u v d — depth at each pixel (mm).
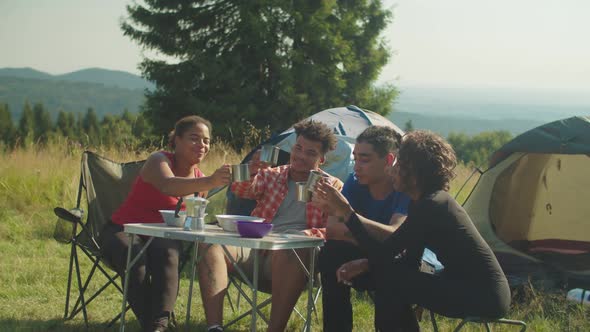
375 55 27969
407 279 3027
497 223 6160
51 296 5035
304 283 3705
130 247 3625
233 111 23594
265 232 3285
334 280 3541
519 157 5754
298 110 24922
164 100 25000
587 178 6211
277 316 3658
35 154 11195
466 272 3006
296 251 3732
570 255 5949
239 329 4363
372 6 28031
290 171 4184
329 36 25656
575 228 6422
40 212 8867
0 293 5016
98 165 4672
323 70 26062
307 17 25688
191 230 3447
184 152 4070
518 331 4305
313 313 4605
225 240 3188
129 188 4738
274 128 24812
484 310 2936
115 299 5039
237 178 3557
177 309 4781
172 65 25312
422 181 3104
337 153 6051
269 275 4008
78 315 4543
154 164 3975
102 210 4629
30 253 6621
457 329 3023
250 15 24109
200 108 23828
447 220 2984
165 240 3764
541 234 6547
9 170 10047
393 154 3674
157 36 25203
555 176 6297
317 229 3789
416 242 3043
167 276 3639
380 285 3086
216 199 5316
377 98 28141
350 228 3146
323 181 3176
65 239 4488
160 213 3824
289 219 4090
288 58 25391
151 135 24938
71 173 10078
